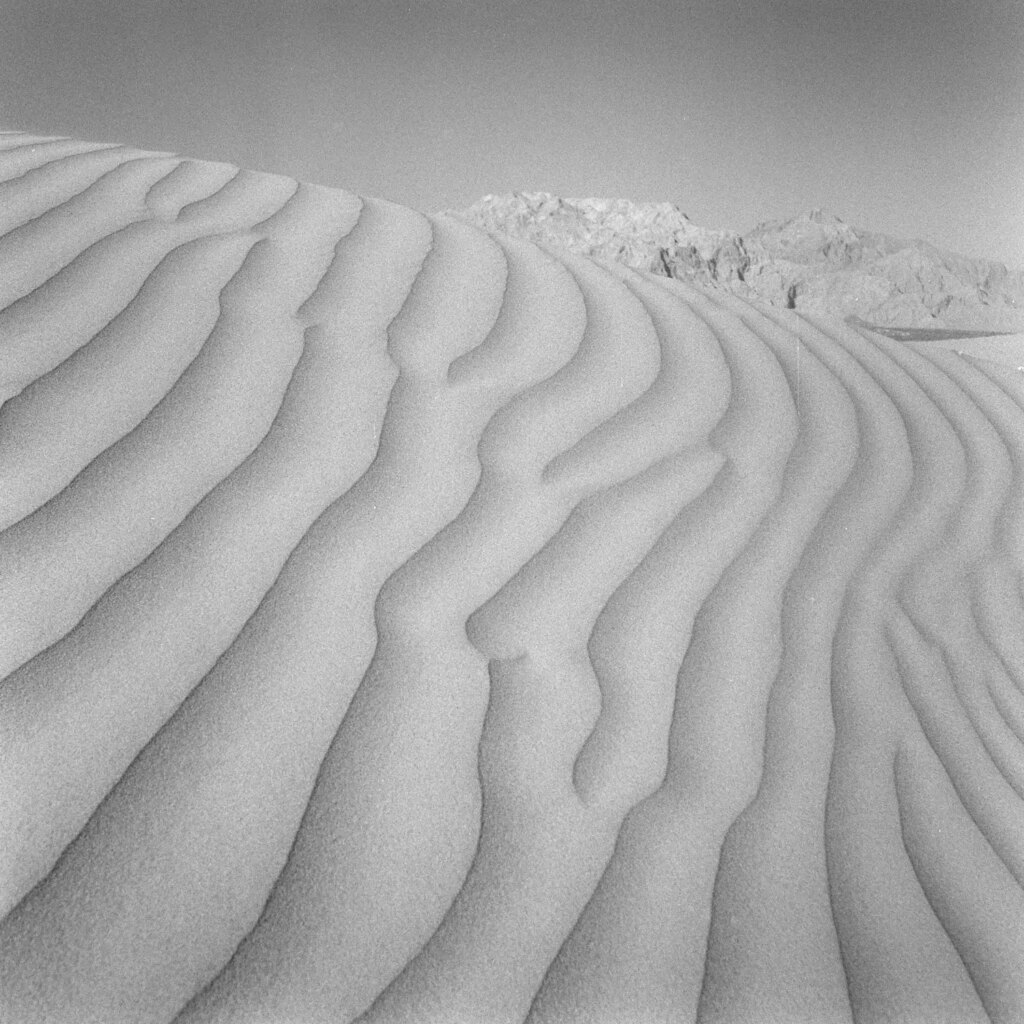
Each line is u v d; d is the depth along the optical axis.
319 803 0.78
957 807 0.96
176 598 0.92
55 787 0.74
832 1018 0.72
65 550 0.94
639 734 0.93
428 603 1.00
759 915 0.79
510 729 0.89
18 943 0.66
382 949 0.70
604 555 1.15
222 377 1.23
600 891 0.78
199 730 0.81
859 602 1.22
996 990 0.76
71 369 1.17
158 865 0.71
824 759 0.97
